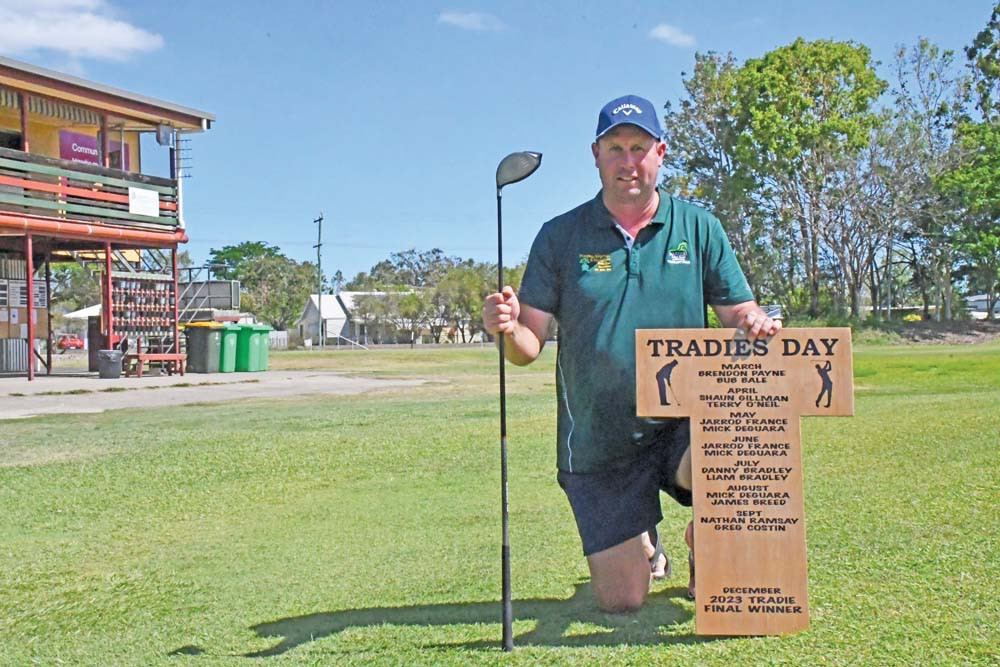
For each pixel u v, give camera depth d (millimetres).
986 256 57094
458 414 13109
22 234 22938
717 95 57625
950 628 3516
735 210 55750
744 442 3635
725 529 3643
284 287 100375
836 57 53000
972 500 5578
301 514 6648
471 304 81500
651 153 3979
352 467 8602
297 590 4680
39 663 3795
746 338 3629
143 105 25891
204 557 5512
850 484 6297
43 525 6559
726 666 3271
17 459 9586
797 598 3604
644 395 3668
